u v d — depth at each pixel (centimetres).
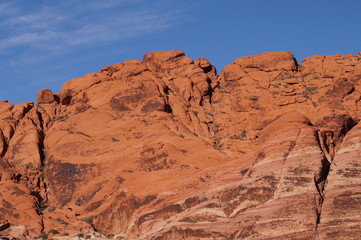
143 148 9112
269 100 10112
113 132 9612
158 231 7919
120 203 8556
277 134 8512
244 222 7606
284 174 7944
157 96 10075
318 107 9412
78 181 9200
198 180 8425
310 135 8306
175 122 9800
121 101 10056
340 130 8800
